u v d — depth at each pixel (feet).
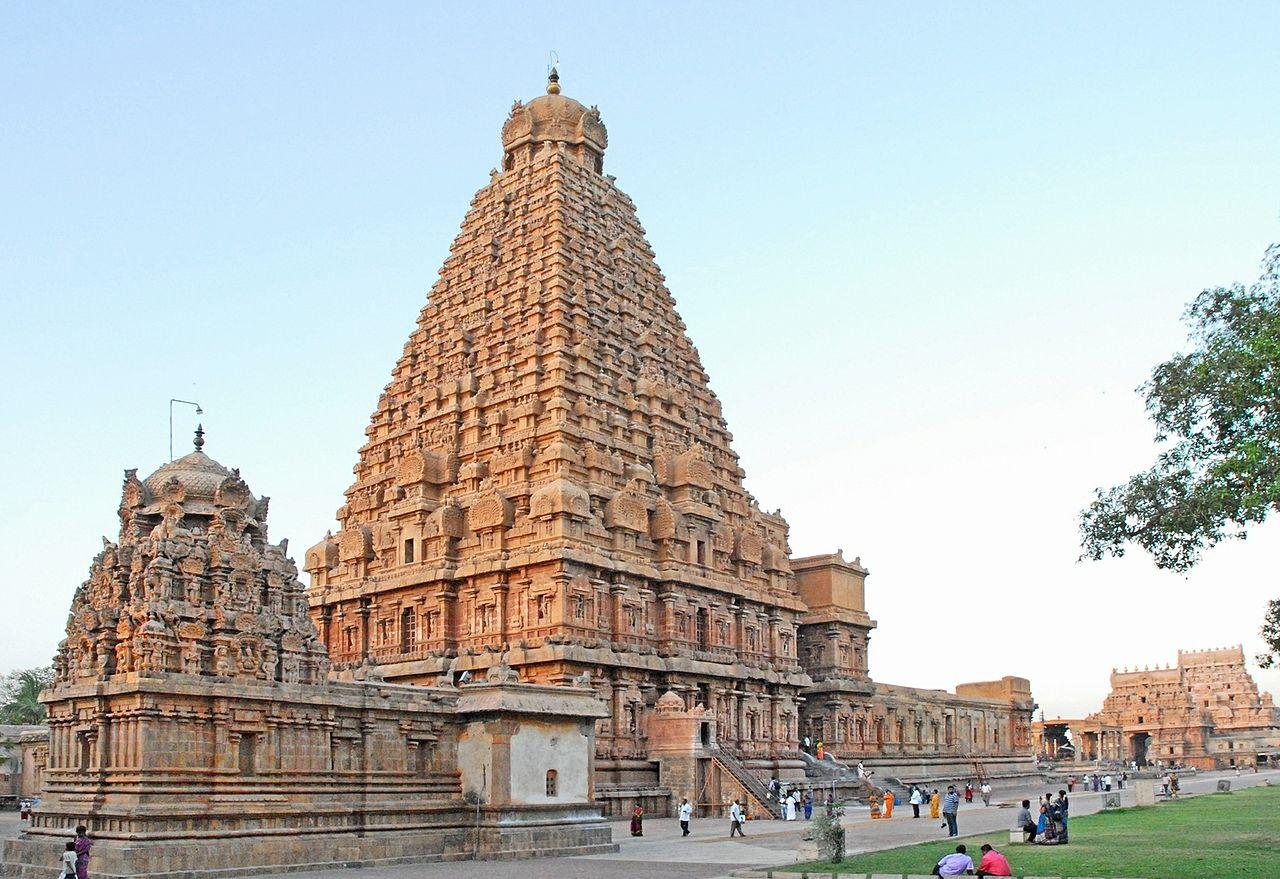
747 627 334.65
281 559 182.09
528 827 192.34
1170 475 154.61
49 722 171.94
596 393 323.78
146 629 158.40
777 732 331.16
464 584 297.94
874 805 280.72
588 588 285.23
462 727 196.34
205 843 155.53
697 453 332.60
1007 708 492.54
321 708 175.63
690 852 193.47
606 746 273.13
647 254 384.27
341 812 174.29
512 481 305.12
